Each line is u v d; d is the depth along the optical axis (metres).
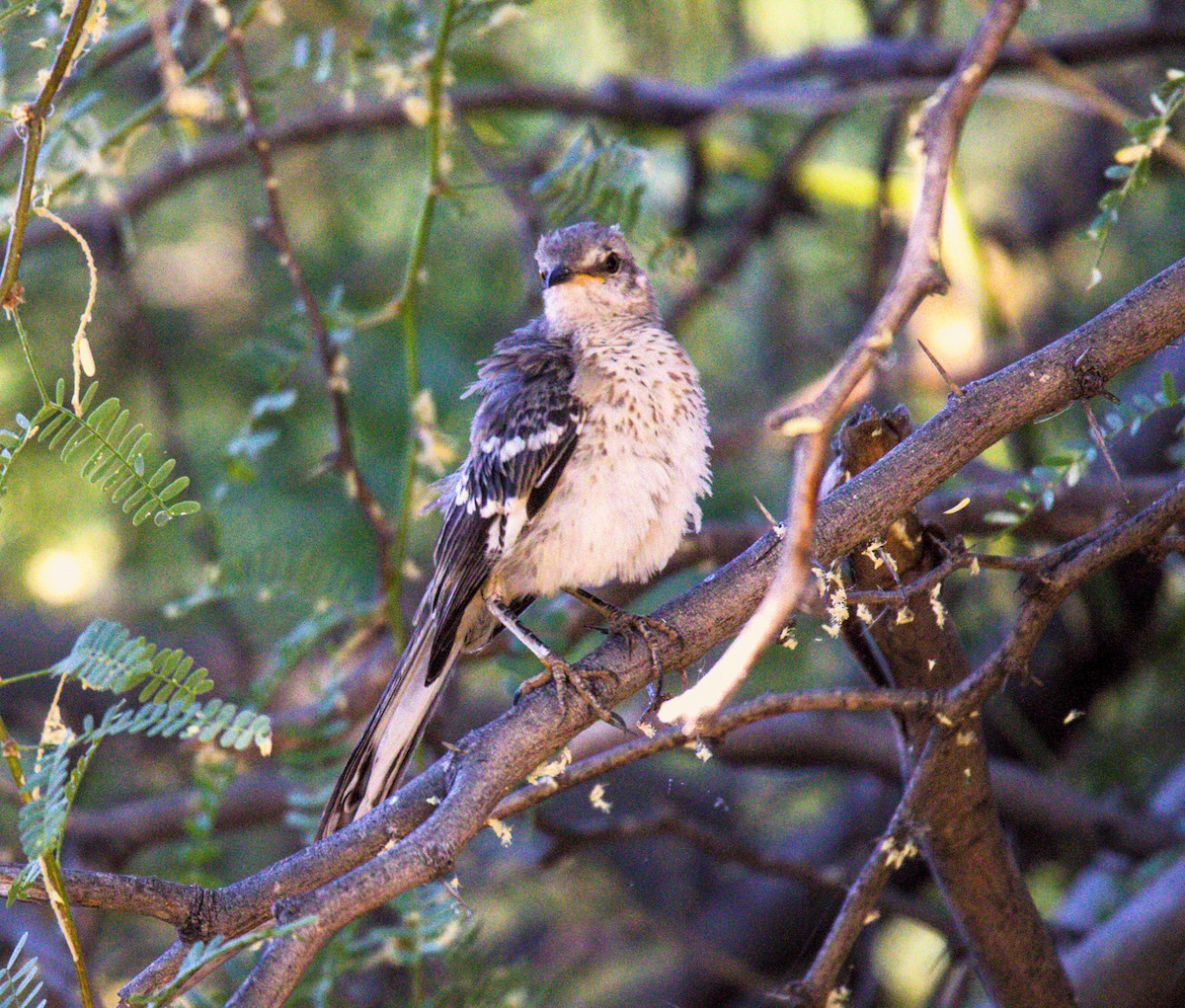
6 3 5.97
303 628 8.44
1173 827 10.20
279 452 12.51
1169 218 12.39
